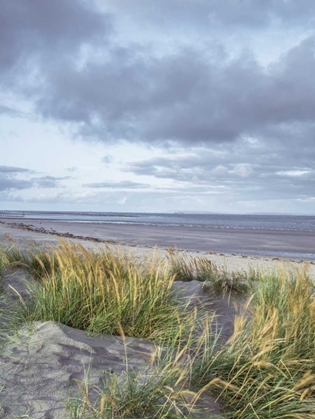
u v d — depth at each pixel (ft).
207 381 10.71
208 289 21.53
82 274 16.56
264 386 10.38
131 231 115.14
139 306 14.82
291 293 17.20
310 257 63.52
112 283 16.22
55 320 14.48
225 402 10.20
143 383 10.03
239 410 9.51
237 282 23.17
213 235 107.76
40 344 12.14
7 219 199.41
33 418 8.64
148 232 112.16
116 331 14.29
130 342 13.43
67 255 19.47
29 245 27.25
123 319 14.58
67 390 9.79
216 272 24.63
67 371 10.69
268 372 11.00
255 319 14.28
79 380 10.27
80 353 11.84
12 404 9.12
